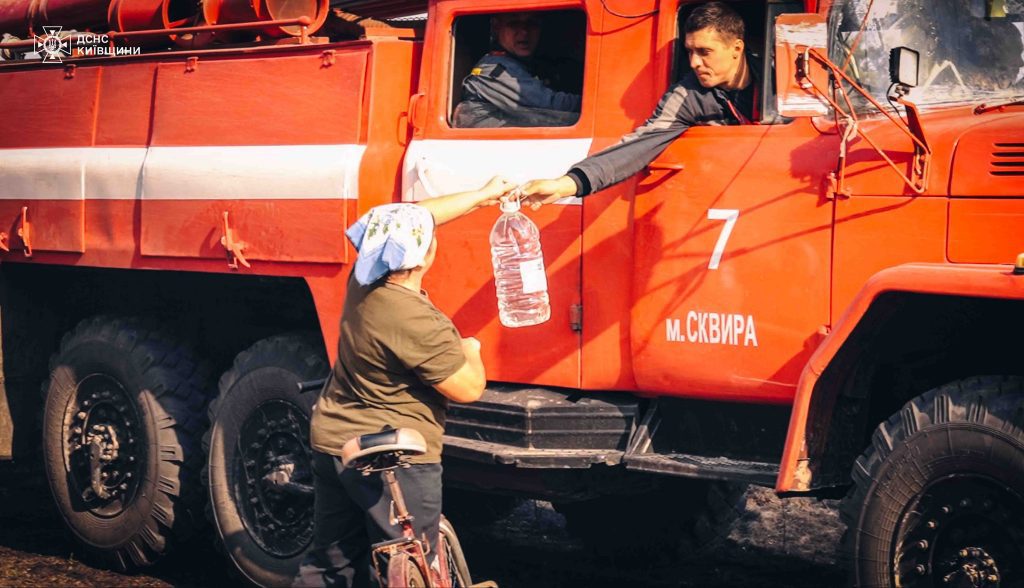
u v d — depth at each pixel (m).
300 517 6.29
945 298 4.66
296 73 6.19
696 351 5.12
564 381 5.50
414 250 4.41
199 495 6.89
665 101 5.16
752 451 5.17
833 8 4.98
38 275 7.50
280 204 6.13
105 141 6.88
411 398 4.53
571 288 5.46
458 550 4.85
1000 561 4.41
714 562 6.88
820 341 4.85
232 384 6.50
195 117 6.52
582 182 4.95
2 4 7.64
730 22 5.04
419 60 6.15
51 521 7.89
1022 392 4.43
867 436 5.12
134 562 6.97
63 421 7.19
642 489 5.87
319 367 6.21
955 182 4.59
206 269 6.43
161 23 6.83
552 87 6.00
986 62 4.92
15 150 7.25
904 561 4.61
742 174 5.02
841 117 4.88
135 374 6.92
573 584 6.58
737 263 5.02
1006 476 4.36
